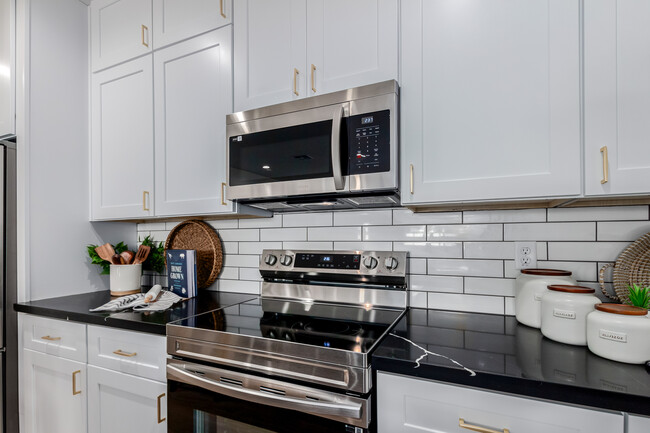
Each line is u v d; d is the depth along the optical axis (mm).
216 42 1448
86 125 1845
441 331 1036
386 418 813
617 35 857
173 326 1113
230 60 1409
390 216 1431
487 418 722
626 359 748
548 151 919
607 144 858
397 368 800
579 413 655
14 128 1604
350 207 1486
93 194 1826
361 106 1109
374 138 1084
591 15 884
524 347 880
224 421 1000
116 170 1739
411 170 1078
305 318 1203
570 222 1153
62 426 1407
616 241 1095
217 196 1437
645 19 835
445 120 1044
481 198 991
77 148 1796
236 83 1401
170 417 1096
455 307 1304
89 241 1843
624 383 659
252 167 1296
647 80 830
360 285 1403
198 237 1831
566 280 1046
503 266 1240
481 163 996
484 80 1000
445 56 1051
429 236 1358
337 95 1151
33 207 1606
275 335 993
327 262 1440
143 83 1655
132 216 1677
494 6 996
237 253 1759
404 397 795
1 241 1530
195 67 1504
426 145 1066
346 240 1514
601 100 867
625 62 849
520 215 1221
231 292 1761
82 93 1834
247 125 1312
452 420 751
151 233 2047
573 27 901
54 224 1686
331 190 1141
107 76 1785
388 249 1430
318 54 1238
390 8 1133
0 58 1675
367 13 1167
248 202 1409
